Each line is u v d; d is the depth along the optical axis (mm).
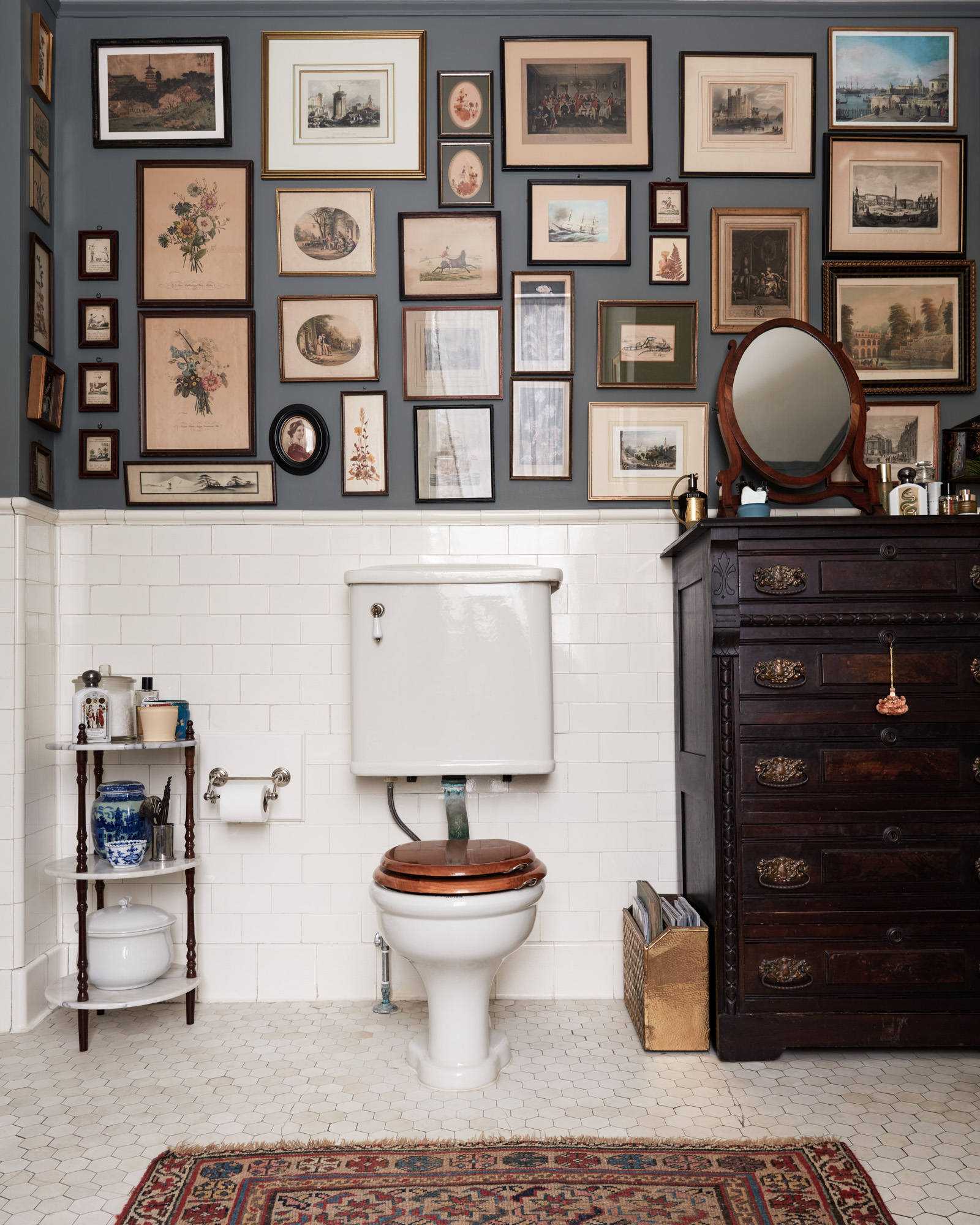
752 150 2852
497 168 2852
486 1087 2125
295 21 2850
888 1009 2260
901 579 2303
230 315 2838
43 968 2604
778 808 2279
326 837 2764
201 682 2793
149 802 2479
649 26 2852
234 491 2828
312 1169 1754
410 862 2115
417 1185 1700
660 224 2846
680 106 2850
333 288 2850
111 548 2803
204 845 2760
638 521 2826
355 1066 2250
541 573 2553
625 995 2645
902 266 2850
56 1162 1802
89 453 2824
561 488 2850
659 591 2816
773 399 2742
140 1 2811
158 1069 2234
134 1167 1782
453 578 2555
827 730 2289
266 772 2771
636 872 2773
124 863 2436
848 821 2279
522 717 2553
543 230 2846
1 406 2594
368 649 2568
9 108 2631
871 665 2291
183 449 2820
